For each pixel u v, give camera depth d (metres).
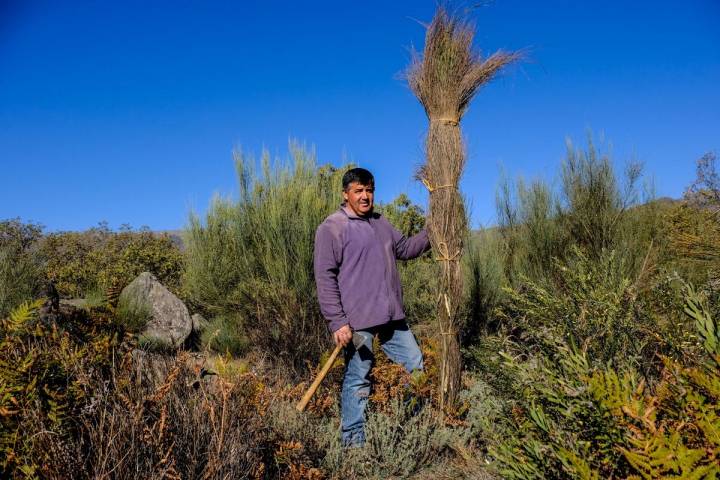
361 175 3.37
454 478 2.75
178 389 2.29
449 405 3.21
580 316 2.23
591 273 2.67
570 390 1.43
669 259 4.48
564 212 5.62
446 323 3.30
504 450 1.57
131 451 1.80
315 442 2.90
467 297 5.20
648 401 1.32
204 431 2.13
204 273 6.43
